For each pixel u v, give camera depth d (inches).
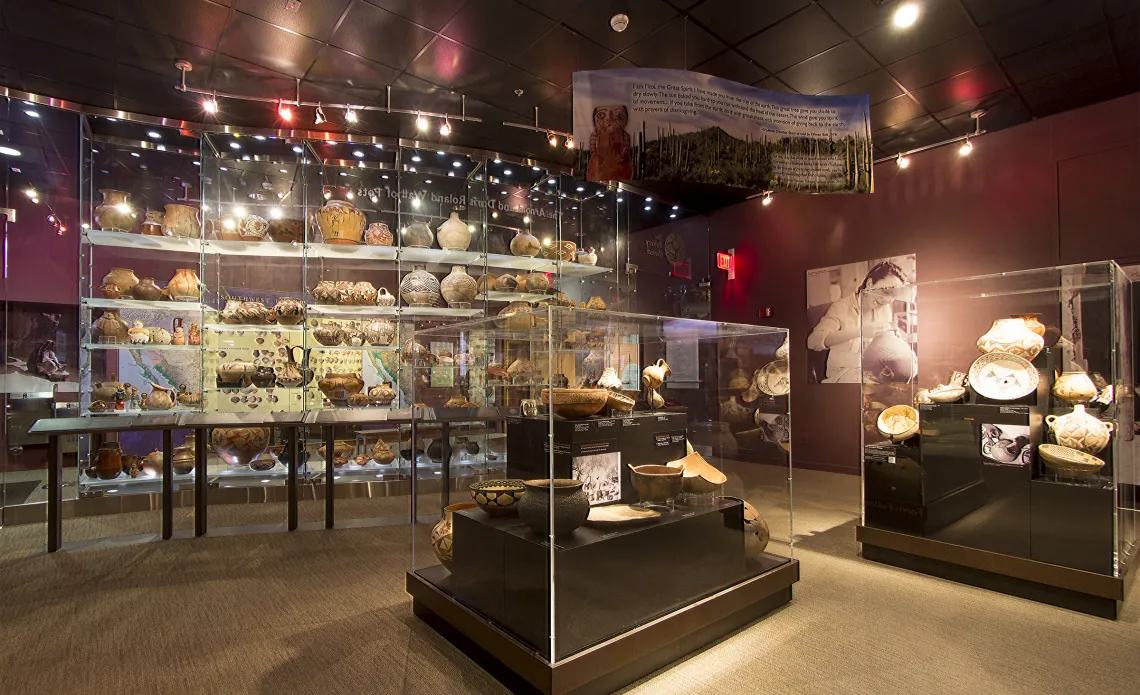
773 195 263.4
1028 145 188.2
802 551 134.0
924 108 182.5
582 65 158.4
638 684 74.5
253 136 188.1
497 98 175.9
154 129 180.4
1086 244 174.9
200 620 94.4
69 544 136.9
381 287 191.8
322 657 81.7
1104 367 107.5
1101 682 75.7
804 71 162.9
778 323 260.7
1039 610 99.8
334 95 171.6
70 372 174.9
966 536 114.1
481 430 89.6
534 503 70.9
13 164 170.9
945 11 135.4
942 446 118.3
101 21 133.6
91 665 79.5
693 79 135.9
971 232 200.4
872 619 95.5
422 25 138.9
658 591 80.9
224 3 128.3
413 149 203.6
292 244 176.4
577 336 76.6
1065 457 103.3
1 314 168.4
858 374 231.1
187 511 170.1
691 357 94.5
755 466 100.7
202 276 173.5
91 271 169.9
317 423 148.9
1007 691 73.5
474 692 72.5
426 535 97.0
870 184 141.9
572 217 239.9
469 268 209.0
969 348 143.2
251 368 169.9
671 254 275.1
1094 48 148.9
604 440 78.9
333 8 131.0
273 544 138.3
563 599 68.4
